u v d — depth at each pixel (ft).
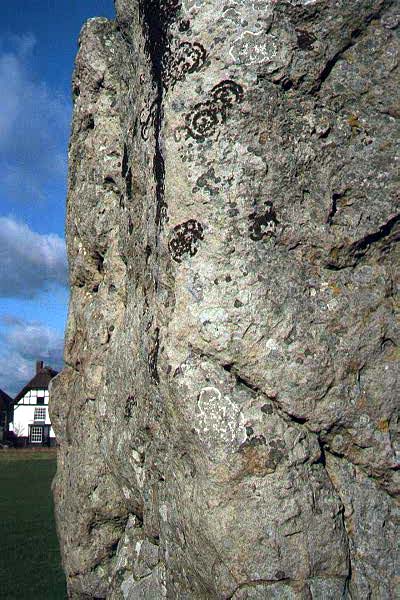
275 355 11.66
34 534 36.76
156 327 12.64
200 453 11.71
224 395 11.67
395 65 12.66
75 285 18.04
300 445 11.68
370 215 12.40
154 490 13.66
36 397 170.40
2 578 27.25
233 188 11.88
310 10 12.32
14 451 117.91
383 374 12.19
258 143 12.00
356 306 12.16
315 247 12.15
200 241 11.96
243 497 11.39
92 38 17.38
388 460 12.11
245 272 11.77
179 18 12.60
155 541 14.24
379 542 11.94
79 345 17.40
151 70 13.30
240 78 12.08
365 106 12.59
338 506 11.73
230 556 11.41
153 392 12.80
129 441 14.33
